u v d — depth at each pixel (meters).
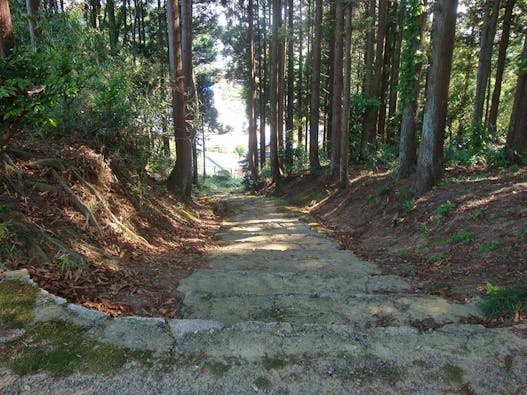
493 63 24.02
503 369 2.53
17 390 2.20
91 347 2.57
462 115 20.58
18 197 4.53
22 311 2.79
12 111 3.15
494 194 6.95
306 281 4.98
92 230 5.11
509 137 8.88
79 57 7.03
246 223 11.70
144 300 3.84
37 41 7.84
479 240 5.69
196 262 6.16
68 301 3.28
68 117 6.67
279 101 23.11
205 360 2.57
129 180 7.91
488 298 3.70
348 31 12.43
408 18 9.96
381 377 2.46
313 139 18.61
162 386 2.32
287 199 17.92
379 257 6.79
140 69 8.75
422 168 8.76
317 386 2.37
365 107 15.07
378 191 10.55
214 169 47.34
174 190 12.17
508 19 16.48
